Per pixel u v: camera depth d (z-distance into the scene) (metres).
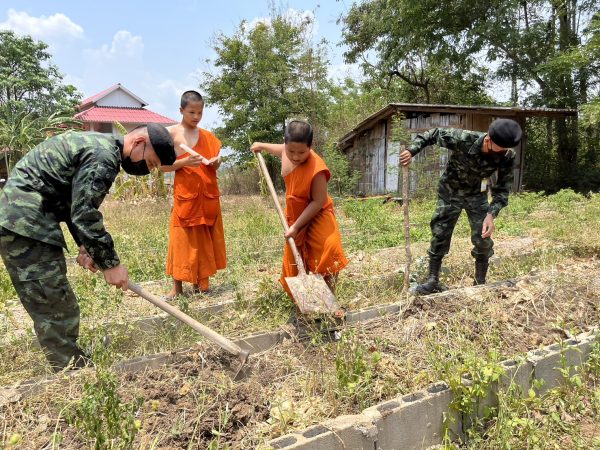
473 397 2.91
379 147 17.28
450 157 4.69
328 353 3.46
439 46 20.45
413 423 2.78
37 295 3.19
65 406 2.65
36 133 18.73
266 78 21.80
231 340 3.65
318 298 3.72
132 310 4.66
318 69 22.53
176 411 2.82
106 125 31.45
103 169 3.01
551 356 3.32
